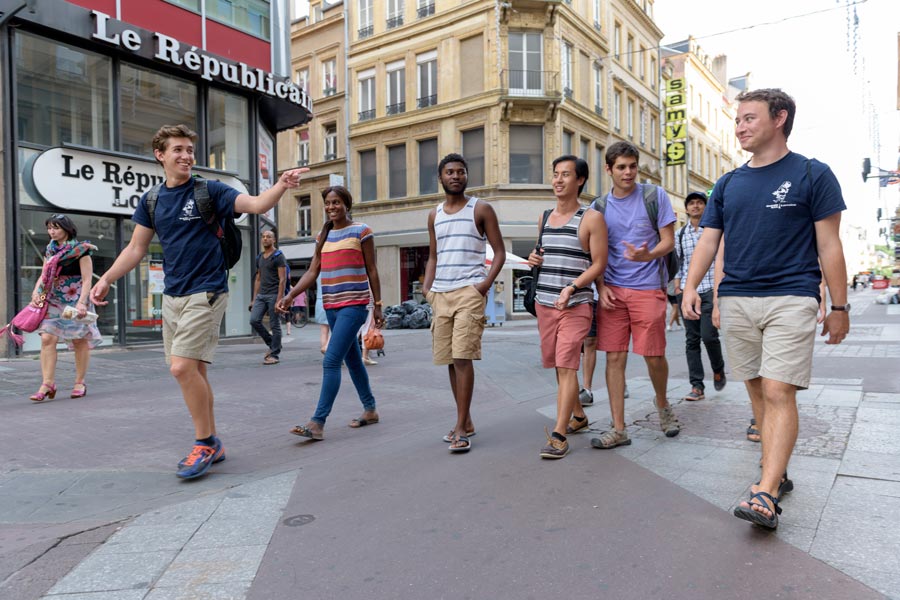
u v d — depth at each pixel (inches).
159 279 455.2
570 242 147.7
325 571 89.4
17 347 364.2
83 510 119.8
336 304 173.0
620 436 150.4
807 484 118.9
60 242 227.1
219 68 480.1
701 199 215.3
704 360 327.9
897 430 156.8
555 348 149.2
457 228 157.1
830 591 79.8
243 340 507.2
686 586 82.2
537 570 87.8
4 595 84.1
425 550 95.3
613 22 1101.7
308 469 139.4
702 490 117.5
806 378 101.3
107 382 269.3
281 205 1138.0
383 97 1002.7
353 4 1029.2
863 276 2655.0
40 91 391.5
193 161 137.1
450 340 157.6
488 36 888.9
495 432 172.4
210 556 94.9
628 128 1171.3
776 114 106.1
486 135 896.9
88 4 405.7
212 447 142.9
